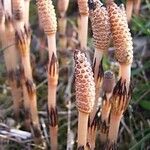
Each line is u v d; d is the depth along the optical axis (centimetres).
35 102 21
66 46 27
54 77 18
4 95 25
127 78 15
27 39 20
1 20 20
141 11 29
